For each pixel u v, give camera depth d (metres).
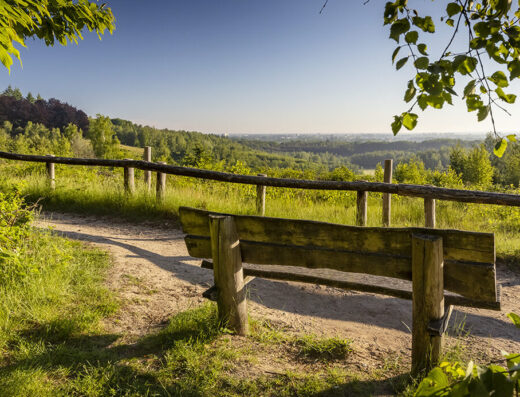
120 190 8.83
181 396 2.22
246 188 10.65
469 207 9.21
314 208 9.03
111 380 2.33
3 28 2.39
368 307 3.98
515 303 4.23
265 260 2.89
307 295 4.25
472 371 1.07
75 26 4.12
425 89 1.54
